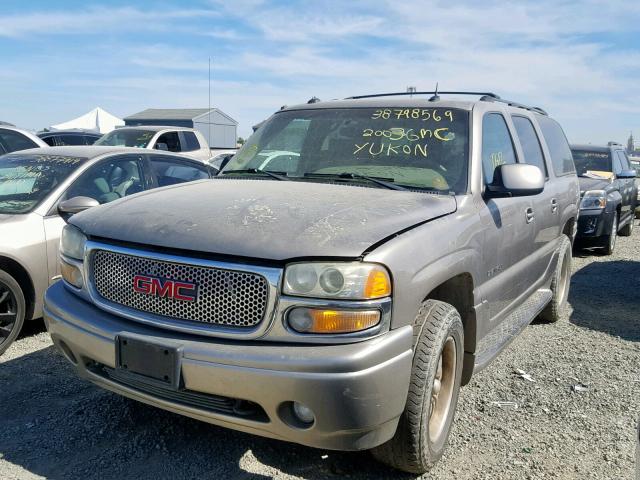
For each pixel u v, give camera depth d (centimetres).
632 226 1344
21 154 577
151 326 273
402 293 262
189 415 269
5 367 429
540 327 570
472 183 354
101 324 282
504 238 383
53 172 529
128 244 283
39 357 450
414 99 417
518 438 346
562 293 605
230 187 344
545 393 409
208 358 251
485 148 387
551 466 316
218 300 260
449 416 319
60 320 300
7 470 296
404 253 267
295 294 249
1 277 450
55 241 489
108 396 385
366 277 250
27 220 478
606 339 533
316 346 247
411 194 331
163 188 362
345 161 379
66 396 384
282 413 251
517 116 479
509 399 398
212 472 302
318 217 277
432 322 288
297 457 318
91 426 345
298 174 383
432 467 307
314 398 240
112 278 289
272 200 304
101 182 549
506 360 473
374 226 274
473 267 330
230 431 345
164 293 270
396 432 280
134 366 268
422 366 277
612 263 926
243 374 246
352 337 248
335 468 308
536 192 367
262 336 252
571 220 614
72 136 1552
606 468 316
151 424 350
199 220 282
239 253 255
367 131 393
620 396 407
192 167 670
